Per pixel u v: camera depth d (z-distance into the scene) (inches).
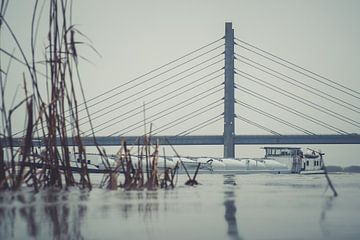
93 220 296.7
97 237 243.0
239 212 345.7
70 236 243.3
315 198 473.4
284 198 467.8
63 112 549.3
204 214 331.6
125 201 418.3
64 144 559.2
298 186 756.0
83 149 575.2
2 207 355.3
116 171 619.8
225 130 3129.9
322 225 283.1
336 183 898.7
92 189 574.6
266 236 248.5
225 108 3152.1
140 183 643.5
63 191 514.0
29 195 458.6
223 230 266.1
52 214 319.0
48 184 556.7
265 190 624.7
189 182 763.4
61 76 535.2
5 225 272.7
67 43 526.3
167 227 274.7
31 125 516.7
